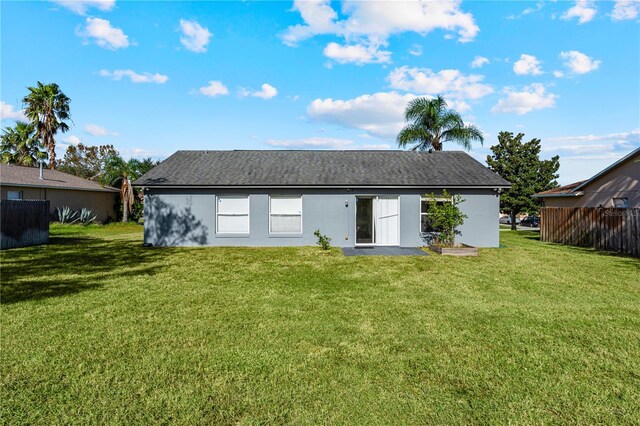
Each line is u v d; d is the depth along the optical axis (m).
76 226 22.28
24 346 4.30
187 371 3.69
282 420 2.87
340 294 6.89
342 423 2.84
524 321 5.33
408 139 22.27
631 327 5.09
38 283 7.72
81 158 50.16
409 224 14.75
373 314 5.62
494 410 3.04
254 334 4.74
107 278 8.27
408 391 3.33
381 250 13.39
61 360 3.92
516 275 8.74
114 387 3.36
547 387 3.42
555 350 4.28
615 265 10.18
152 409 3.01
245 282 7.91
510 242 17.11
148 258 11.30
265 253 12.52
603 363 3.93
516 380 3.55
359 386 3.41
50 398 3.16
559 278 8.41
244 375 3.61
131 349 4.23
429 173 15.48
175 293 6.91
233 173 15.31
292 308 5.93
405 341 4.52
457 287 7.50
